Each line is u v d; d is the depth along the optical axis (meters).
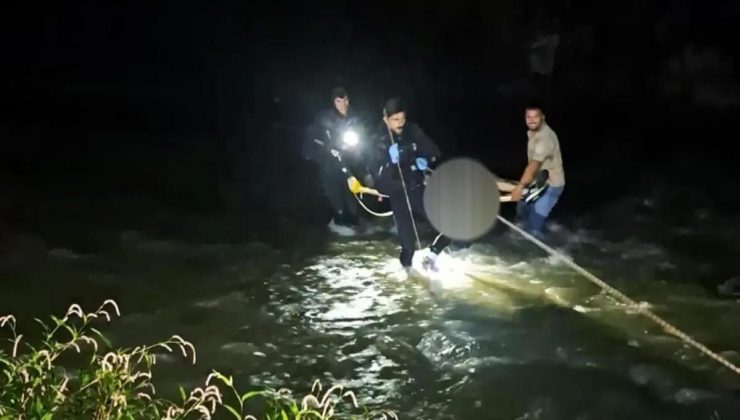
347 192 10.28
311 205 11.66
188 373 6.38
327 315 7.50
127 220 10.79
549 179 9.09
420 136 8.29
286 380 6.31
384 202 11.10
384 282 8.33
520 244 9.57
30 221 10.63
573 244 9.67
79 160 14.75
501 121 19.52
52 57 26.08
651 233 10.20
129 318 7.43
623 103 21.47
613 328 7.21
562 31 23.02
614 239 9.91
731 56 22.03
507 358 6.64
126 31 26.55
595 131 18.20
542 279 8.41
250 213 11.23
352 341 6.96
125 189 12.60
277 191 12.58
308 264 8.94
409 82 23.89
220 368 6.48
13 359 4.49
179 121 19.64
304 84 24.31
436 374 6.40
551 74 22.97
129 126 18.75
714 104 20.95
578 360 6.60
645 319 7.41
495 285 8.21
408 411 5.87
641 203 11.74
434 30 24.33
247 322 7.36
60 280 8.40
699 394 6.07
